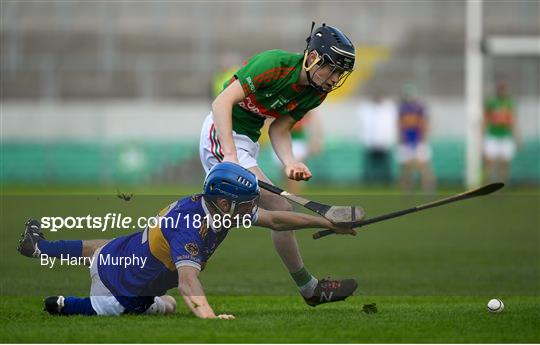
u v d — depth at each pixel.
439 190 80.88
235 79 22.61
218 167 21.66
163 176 90.25
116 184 89.44
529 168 90.94
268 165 86.88
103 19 111.12
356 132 90.88
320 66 22.53
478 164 80.94
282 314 22.61
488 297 27.03
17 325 20.34
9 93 100.50
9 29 105.88
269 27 110.94
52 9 110.75
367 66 102.81
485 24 112.31
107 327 19.94
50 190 75.94
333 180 90.44
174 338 18.61
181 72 103.62
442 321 20.95
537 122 91.50
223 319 21.08
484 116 81.06
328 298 23.94
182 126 91.56
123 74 103.12
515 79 99.94
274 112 23.72
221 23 110.81
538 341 18.50
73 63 103.38
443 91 100.50
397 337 18.86
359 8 113.00
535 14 112.56
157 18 111.44
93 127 91.38
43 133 90.81
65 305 22.03
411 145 77.50
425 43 110.19
